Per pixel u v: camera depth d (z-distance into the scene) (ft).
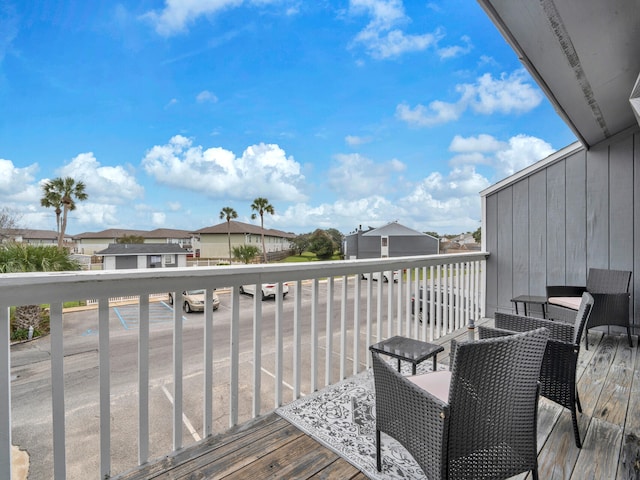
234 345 6.55
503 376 4.17
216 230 132.46
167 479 5.16
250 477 5.24
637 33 6.58
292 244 151.12
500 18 6.20
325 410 7.16
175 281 5.61
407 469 5.45
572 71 7.95
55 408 4.57
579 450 5.83
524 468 4.43
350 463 5.59
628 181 12.11
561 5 5.86
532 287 14.30
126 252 93.81
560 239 13.57
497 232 15.26
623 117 10.93
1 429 4.19
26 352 22.08
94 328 28.99
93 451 9.80
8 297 4.14
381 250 85.30
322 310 31.14
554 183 13.73
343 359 8.68
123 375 17.33
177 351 5.79
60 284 4.52
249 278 6.68
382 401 5.19
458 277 13.79
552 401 6.77
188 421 11.62
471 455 4.08
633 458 5.60
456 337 12.55
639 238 11.90
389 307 10.06
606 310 10.73
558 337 7.08
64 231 78.74
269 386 14.56
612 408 7.15
